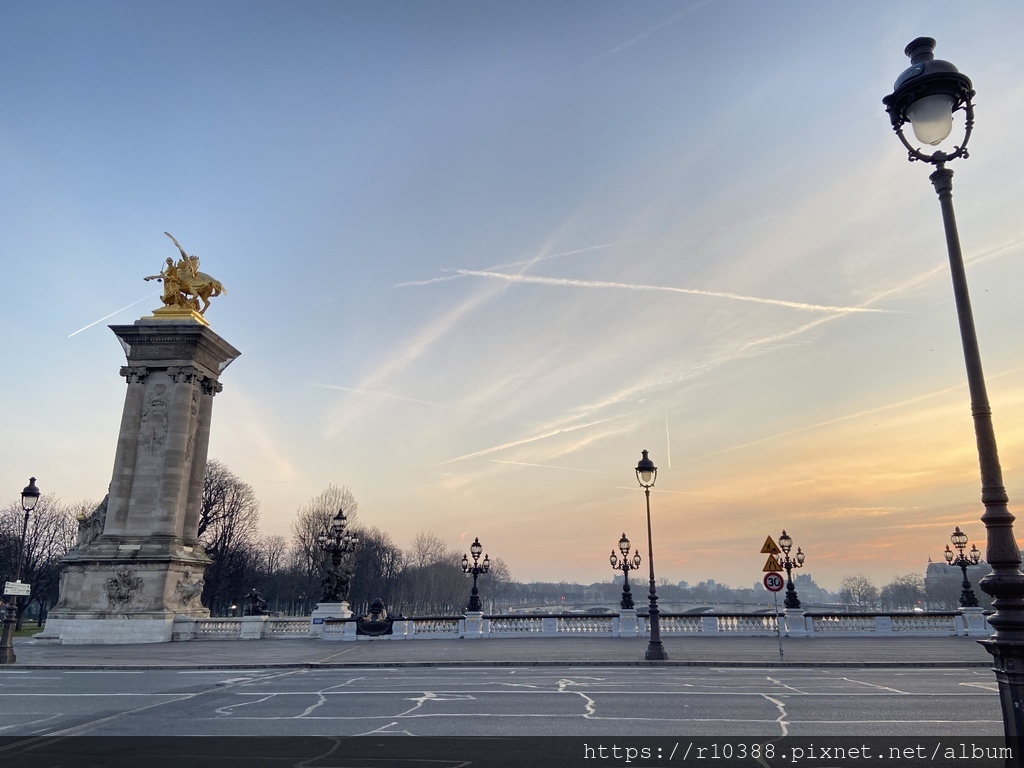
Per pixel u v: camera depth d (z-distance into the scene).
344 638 41.34
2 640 28.52
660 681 20.70
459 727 13.35
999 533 7.90
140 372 47.16
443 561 168.38
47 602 104.94
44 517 100.69
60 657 30.97
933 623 41.75
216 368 51.06
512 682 20.66
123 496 45.19
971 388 8.41
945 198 9.01
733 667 25.41
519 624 43.00
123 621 41.56
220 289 51.09
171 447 45.75
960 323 8.62
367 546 122.62
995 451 8.20
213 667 26.36
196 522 47.72
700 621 42.59
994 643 7.52
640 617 43.00
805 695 17.36
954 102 8.91
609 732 12.72
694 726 13.23
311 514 114.44
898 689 18.58
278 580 118.06
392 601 137.88
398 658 29.08
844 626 42.22
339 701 17.05
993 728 12.95
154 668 26.11
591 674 23.00
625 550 47.44
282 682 21.61
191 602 45.06
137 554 43.53
